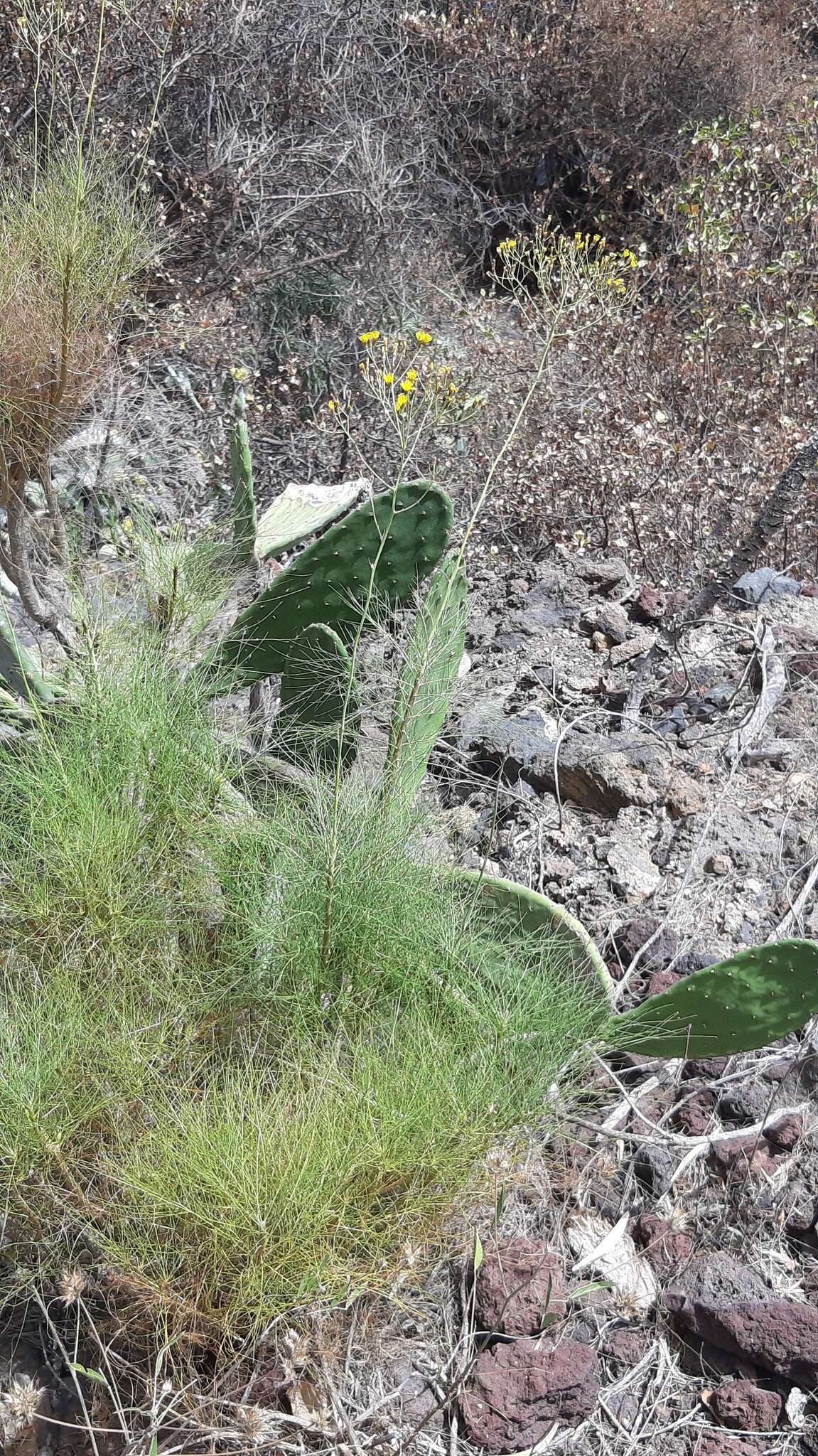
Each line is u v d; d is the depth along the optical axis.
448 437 4.66
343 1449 1.39
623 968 2.18
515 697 2.99
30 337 1.90
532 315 4.79
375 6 7.64
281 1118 1.41
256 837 1.77
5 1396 1.45
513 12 8.38
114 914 1.61
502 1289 1.59
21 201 2.01
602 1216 1.77
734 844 2.46
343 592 2.21
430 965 1.71
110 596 2.14
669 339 5.46
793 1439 1.52
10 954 1.68
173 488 3.95
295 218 6.17
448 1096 1.47
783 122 7.60
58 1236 1.46
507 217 7.95
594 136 8.17
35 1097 1.40
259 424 5.19
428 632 2.10
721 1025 1.76
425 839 2.01
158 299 5.24
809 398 5.21
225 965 1.72
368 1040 1.63
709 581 3.86
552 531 4.56
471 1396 1.49
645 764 2.66
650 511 4.49
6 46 5.03
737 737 2.77
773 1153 1.86
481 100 8.02
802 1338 1.57
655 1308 1.65
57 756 1.77
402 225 6.84
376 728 2.47
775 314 5.49
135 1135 1.50
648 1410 1.54
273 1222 1.34
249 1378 1.46
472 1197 1.54
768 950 1.70
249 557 2.37
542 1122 1.69
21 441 2.03
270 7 6.62
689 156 7.61
